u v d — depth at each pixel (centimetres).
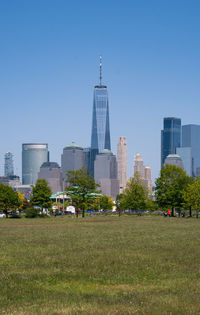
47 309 1445
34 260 2664
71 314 1367
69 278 2103
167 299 1574
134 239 4025
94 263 2541
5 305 1550
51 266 2442
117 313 1364
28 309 1466
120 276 2153
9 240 3975
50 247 3359
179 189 10288
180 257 2767
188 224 6769
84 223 7356
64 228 5844
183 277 2120
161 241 3819
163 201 10444
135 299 1597
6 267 2406
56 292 1795
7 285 1930
